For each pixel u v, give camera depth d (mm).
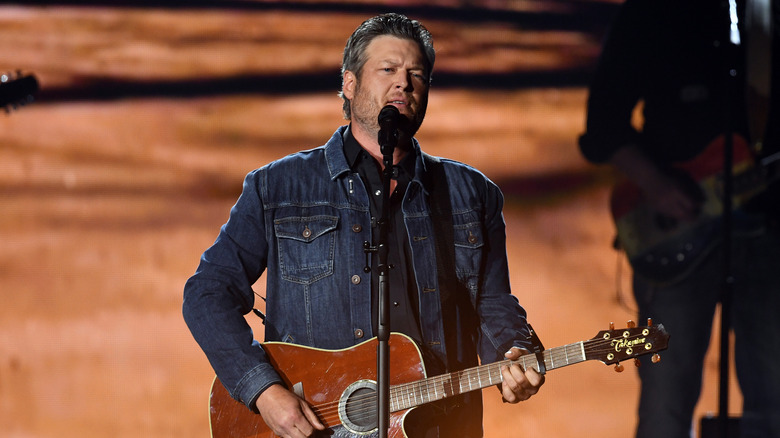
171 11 24359
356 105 9812
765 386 14234
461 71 25047
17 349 20375
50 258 22062
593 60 25172
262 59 24500
